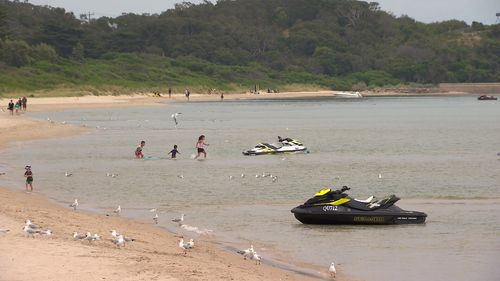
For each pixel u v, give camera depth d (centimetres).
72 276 4788
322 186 10869
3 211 7494
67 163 13750
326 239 7188
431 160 14500
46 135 19775
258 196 9888
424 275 5875
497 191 10306
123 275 4866
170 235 7175
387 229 7694
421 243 7006
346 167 13312
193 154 15600
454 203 9312
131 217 8244
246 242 7031
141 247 6166
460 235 7350
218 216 8375
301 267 6116
